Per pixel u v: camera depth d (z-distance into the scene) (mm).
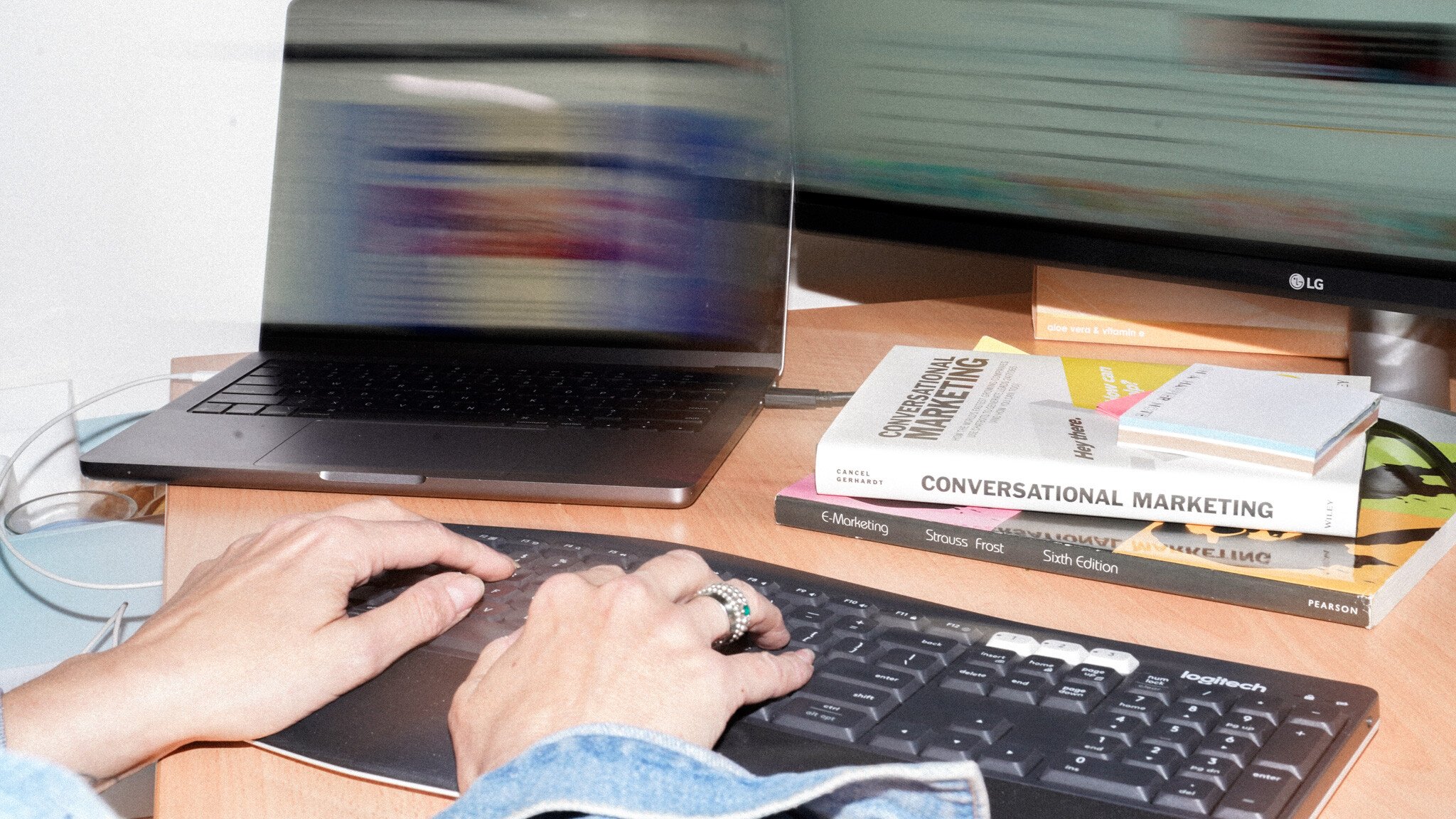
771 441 737
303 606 490
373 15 879
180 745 459
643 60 842
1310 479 521
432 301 879
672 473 646
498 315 873
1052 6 753
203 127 1053
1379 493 583
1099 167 771
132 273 1074
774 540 607
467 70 869
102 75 1023
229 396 796
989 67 792
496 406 755
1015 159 805
